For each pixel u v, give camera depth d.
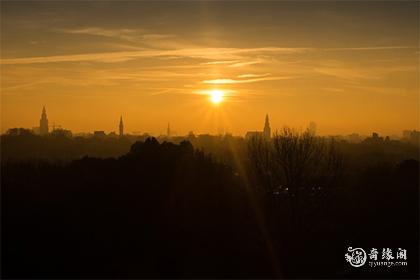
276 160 63.66
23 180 68.38
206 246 50.78
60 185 67.31
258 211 62.69
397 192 68.25
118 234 52.22
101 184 65.00
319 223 59.69
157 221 57.34
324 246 51.47
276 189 63.66
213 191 66.00
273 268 44.94
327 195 62.44
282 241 53.19
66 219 54.91
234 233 55.56
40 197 61.69
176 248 49.47
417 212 61.69
